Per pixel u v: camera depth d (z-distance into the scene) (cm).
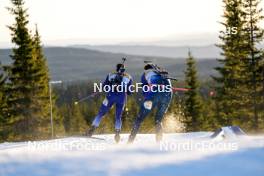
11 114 8744
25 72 8819
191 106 9988
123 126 8656
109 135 2467
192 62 10275
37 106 8894
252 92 8006
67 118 15475
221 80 8294
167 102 2044
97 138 2272
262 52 7969
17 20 8750
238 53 8156
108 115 10469
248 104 8069
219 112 8569
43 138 8762
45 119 8969
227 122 8256
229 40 8225
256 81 7975
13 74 8825
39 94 8881
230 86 8194
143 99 2033
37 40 9588
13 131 8812
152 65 2047
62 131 9206
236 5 8138
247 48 8019
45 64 9519
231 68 8194
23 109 8819
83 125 14625
